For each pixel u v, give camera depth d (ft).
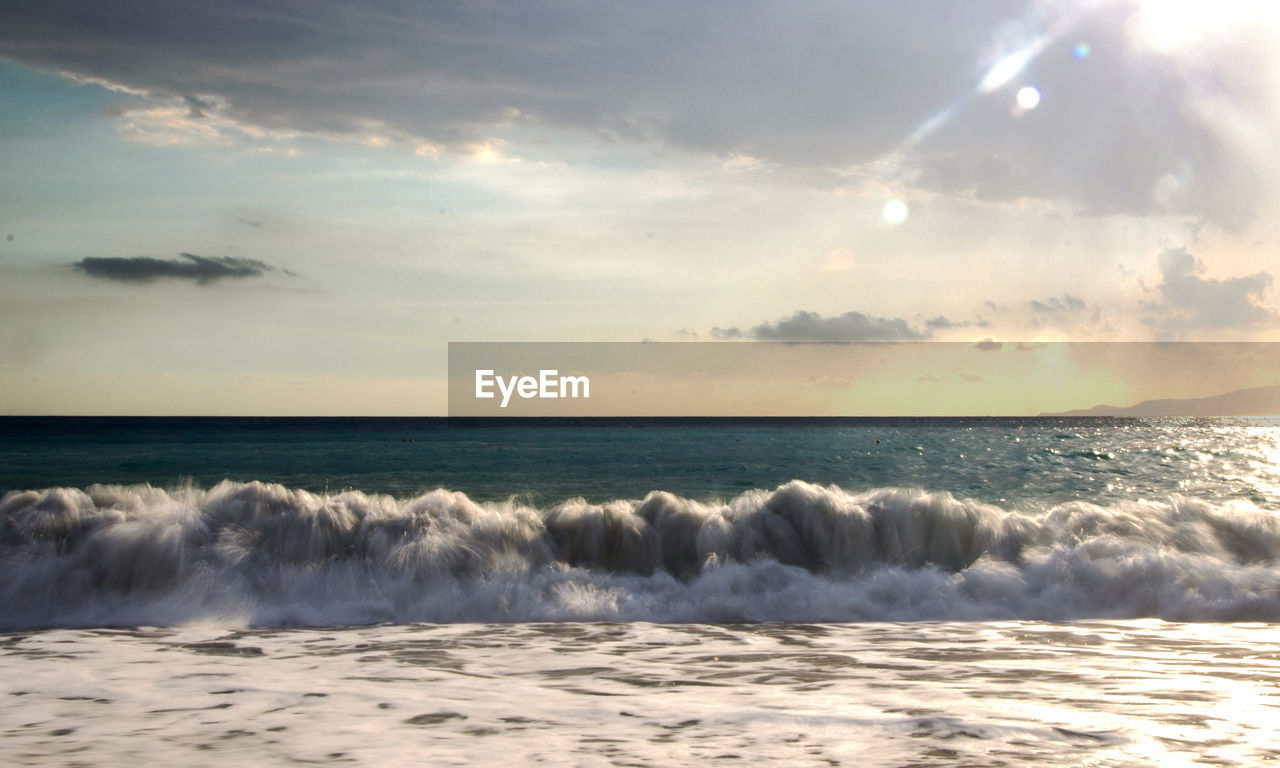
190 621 25.23
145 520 28.66
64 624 25.00
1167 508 32.09
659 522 30.83
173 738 13.60
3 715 15.05
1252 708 15.47
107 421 341.21
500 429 236.02
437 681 17.81
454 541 28.96
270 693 16.71
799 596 26.86
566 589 27.50
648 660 20.06
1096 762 12.46
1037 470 89.51
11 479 74.38
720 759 12.51
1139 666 19.24
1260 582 27.02
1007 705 15.70
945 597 26.91
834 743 13.34
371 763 12.28
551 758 12.53
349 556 28.50
